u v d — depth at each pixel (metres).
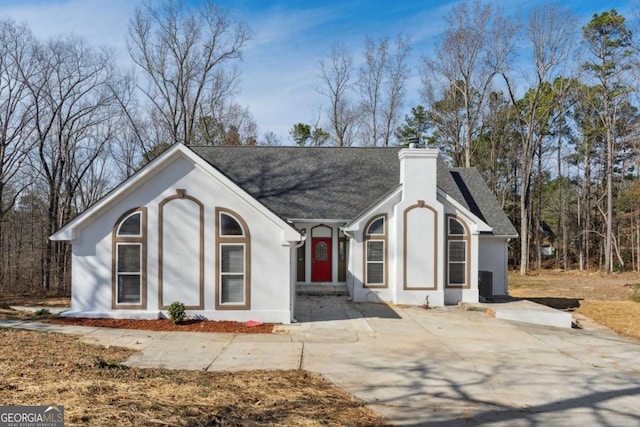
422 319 14.09
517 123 42.44
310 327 12.45
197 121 39.62
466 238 17.08
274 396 6.83
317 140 47.12
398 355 9.86
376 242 17.14
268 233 12.77
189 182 12.65
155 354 9.25
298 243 13.64
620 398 7.51
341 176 20.78
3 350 8.82
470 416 6.52
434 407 6.82
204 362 8.77
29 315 13.09
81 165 31.70
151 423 5.41
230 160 21.86
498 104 43.72
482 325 13.48
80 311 12.45
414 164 16.78
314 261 19.45
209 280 12.62
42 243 28.69
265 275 12.75
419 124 47.94
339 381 7.91
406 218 16.70
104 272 12.49
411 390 7.59
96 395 6.34
